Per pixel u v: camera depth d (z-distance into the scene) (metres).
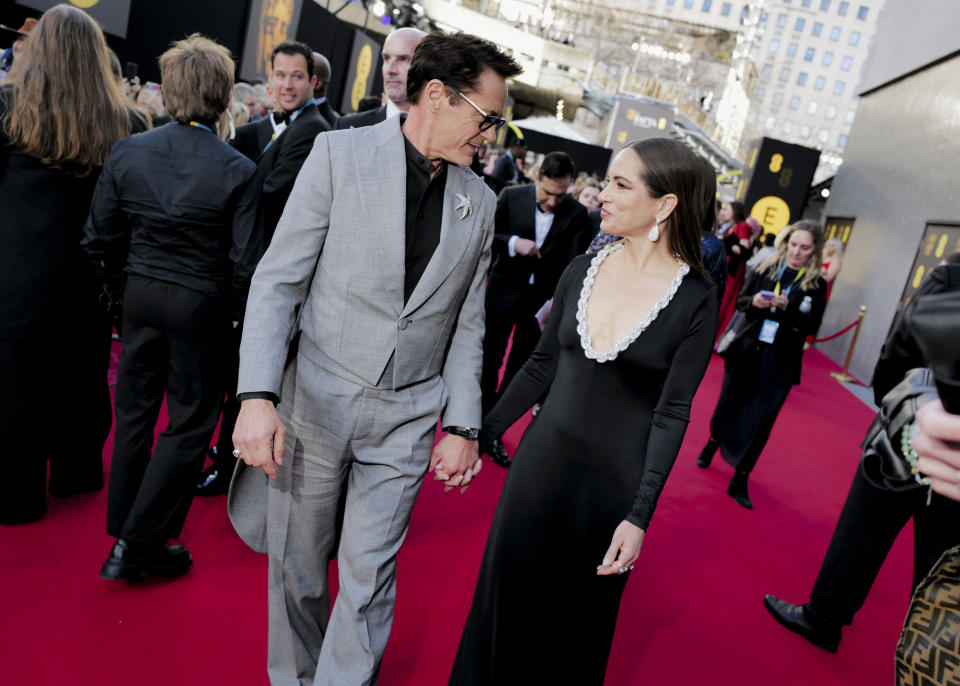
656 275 1.62
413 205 1.56
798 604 2.97
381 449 1.61
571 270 1.75
